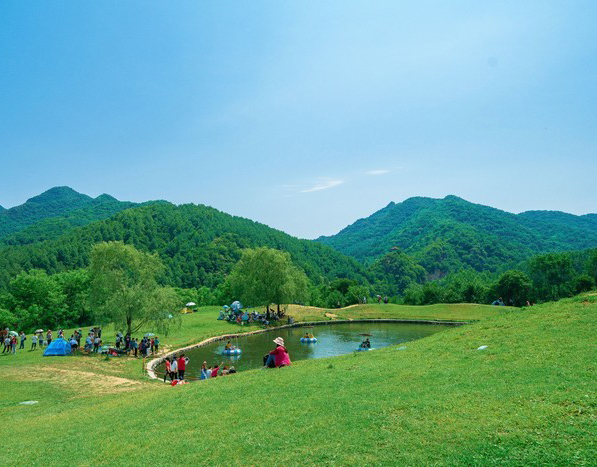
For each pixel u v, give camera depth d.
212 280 194.12
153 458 11.73
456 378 14.79
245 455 11.05
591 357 14.60
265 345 58.91
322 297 140.25
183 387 22.00
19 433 16.86
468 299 121.00
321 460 10.03
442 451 9.50
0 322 81.94
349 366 19.83
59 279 97.75
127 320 50.62
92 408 20.08
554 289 110.38
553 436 9.33
